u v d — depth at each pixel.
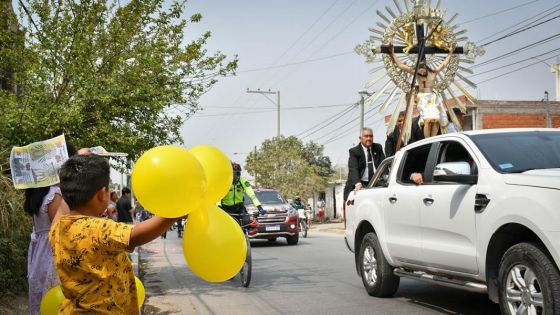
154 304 8.20
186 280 10.73
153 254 17.16
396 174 7.39
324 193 51.72
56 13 9.62
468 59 11.84
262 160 42.22
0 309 6.89
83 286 2.75
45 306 3.71
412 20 11.64
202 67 10.78
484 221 5.38
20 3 9.60
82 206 2.93
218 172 3.33
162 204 2.77
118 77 9.59
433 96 10.29
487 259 5.37
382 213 7.49
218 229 3.15
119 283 2.80
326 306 7.51
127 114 9.97
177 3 10.53
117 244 2.75
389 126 11.32
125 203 15.49
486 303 7.22
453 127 10.78
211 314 7.37
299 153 42.66
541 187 4.82
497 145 5.95
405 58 11.82
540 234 4.67
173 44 10.66
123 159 10.30
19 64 9.47
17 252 7.41
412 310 6.99
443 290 8.28
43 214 4.42
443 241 6.12
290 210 18.53
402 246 6.94
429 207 6.34
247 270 9.48
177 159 2.78
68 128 9.11
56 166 4.42
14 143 8.76
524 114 28.56
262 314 7.22
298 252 15.64
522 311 4.91
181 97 10.32
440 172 5.76
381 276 7.62
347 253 14.96
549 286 4.57
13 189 7.53
